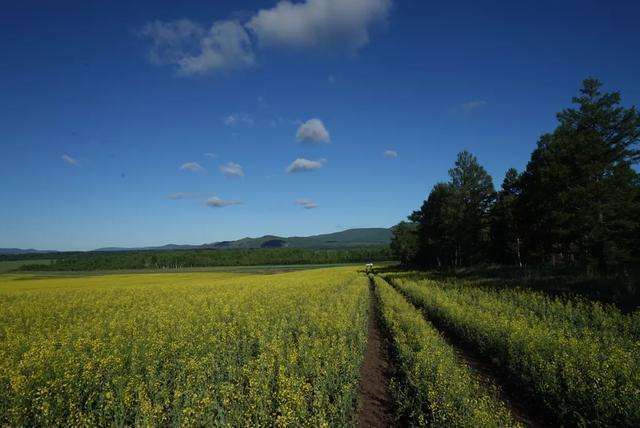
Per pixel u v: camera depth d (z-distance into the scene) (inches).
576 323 669.9
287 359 445.4
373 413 391.9
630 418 319.6
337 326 607.8
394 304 925.2
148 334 602.2
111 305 1039.6
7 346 544.4
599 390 346.6
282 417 301.7
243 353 505.7
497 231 2345.0
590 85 1424.7
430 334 598.2
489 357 556.7
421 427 337.4
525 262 2230.6
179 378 388.2
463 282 1480.1
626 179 1312.7
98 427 324.8
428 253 3272.6
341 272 2647.6
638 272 1134.4
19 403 327.9
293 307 875.4
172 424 319.6
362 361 560.4
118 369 415.2
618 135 1368.1
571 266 1481.3
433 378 398.9
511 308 784.3
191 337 550.9
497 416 314.3
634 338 553.3
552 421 374.0
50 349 489.4
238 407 329.4
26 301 1128.8
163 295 1250.6
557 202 1421.0
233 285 1566.2
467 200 2284.7
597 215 1357.0
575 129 1451.8
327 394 366.3
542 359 429.4
